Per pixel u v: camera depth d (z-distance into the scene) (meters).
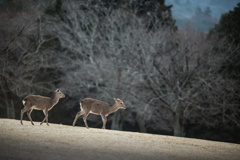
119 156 18.95
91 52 91.88
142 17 94.75
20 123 33.31
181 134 73.19
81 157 17.75
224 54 70.81
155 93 73.69
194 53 72.44
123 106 36.62
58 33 88.94
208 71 70.31
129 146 22.91
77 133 27.45
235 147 30.25
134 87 79.50
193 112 79.94
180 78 72.38
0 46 60.09
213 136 81.38
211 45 75.19
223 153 24.67
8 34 62.00
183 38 76.31
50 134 25.33
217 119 76.69
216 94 72.44
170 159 19.48
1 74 58.94
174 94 69.69
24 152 17.55
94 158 17.83
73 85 95.06
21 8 83.75
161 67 74.56
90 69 91.25
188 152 23.05
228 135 78.75
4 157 16.05
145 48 78.69
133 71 81.12
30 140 21.38
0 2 81.31
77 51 96.44
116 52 93.31
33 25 66.88
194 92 72.81
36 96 32.41
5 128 26.80
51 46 94.50
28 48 66.50
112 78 84.44
